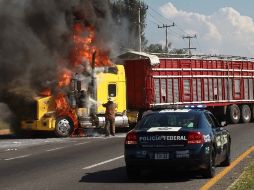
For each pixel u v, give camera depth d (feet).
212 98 111.24
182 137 38.55
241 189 32.63
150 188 36.04
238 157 52.08
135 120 96.32
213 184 37.01
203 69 109.09
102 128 89.20
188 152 38.32
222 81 114.21
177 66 103.24
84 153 60.23
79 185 37.70
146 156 38.88
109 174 43.09
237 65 118.32
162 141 38.73
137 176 40.27
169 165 38.60
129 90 98.73
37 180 40.47
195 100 106.73
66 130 84.99
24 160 54.44
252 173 39.40
